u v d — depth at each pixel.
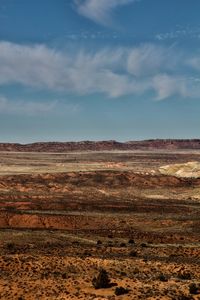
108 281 42.88
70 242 72.56
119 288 40.16
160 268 51.09
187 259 57.06
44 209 110.62
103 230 86.31
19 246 67.44
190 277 46.31
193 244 71.19
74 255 58.53
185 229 88.19
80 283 44.25
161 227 91.88
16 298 40.56
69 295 40.22
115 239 76.75
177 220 96.69
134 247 67.19
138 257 58.19
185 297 38.12
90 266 52.19
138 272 49.19
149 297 38.47
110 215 102.75
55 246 67.56
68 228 93.19
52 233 81.06
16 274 48.91
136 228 91.12
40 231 83.31
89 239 76.19
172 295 39.09
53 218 96.62
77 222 96.06
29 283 44.97
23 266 52.38
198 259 57.41
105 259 55.16
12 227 90.94
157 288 41.69
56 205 113.88
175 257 58.91
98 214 104.06
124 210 111.69
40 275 48.16
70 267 51.88
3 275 48.56
